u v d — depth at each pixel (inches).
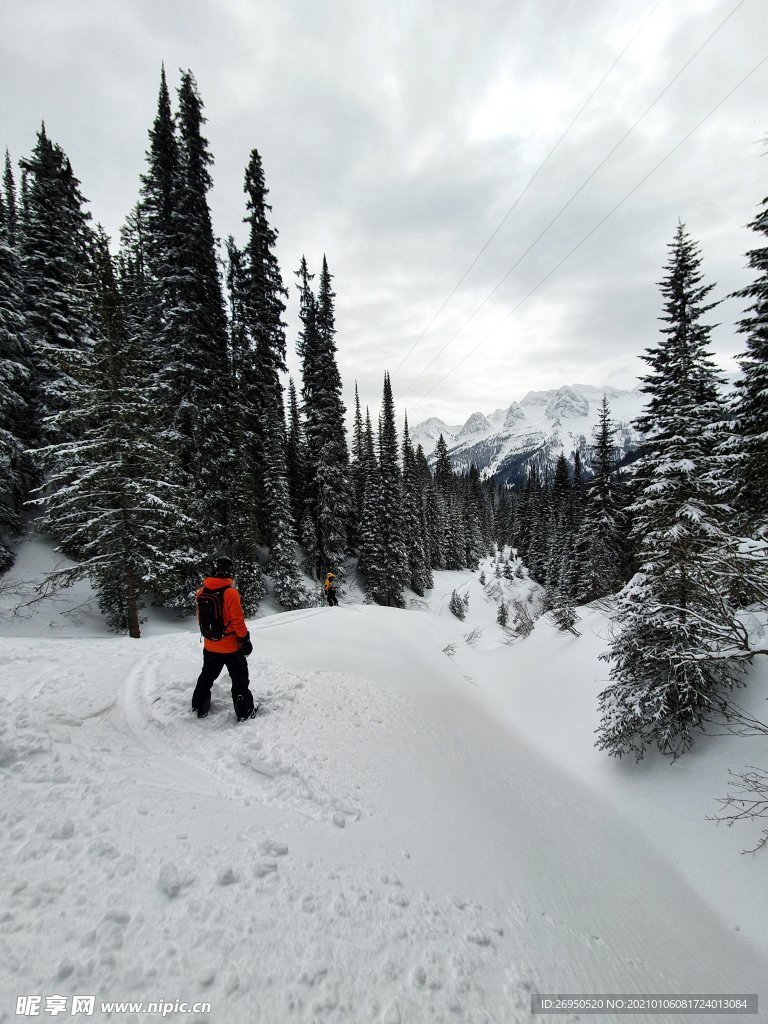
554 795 214.5
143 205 951.6
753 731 208.1
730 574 209.3
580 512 1514.5
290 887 101.3
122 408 483.2
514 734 310.2
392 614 680.4
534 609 1397.6
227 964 77.7
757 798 181.8
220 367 877.2
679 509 412.5
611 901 140.0
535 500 2719.0
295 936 87.9
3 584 681.0
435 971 89.4
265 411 1188.5
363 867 117.2
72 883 89.3
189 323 783.7
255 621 450.9
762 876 156.6
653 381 606.2
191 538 622.5
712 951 127.4
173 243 816.9
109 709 186.5
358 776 167.5
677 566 255.1
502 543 3427.7
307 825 130.3
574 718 315.9
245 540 900.0
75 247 843.4
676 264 585.6
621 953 116.3
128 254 1112.2
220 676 239.9
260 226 1284.4
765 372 426.9
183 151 928.3
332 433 1291.8
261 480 1142.3
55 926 78.4
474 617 1438.2
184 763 153.9
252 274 1277.1
